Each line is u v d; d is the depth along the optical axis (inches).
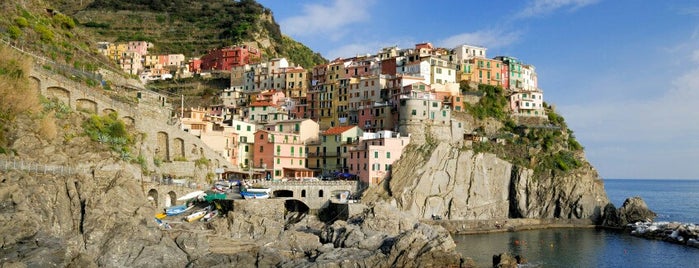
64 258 2800.2
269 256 3503.9
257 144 5969.5
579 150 6702.8
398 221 4274.1
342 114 7052.2
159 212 4328.3
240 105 7785.4
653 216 6122.1
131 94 5177.2
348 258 3604.8
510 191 5994.1
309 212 5103.3
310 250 3878.0
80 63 5044.3
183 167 4938.5
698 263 4212.6
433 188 5570.9
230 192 4854.8
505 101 7155.5
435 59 6983.3
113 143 4239.7
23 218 2856.8
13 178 3137.3
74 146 3924.7
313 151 6166.3
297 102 7519.7
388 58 7460.6
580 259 4288.9
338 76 7711.6
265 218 4087.1
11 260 2628.0
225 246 3609.7
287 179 5467.5
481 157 5895.7
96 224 3275.1
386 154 5610.2
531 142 6466.5
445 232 4247.0
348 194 5339.6
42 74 4210.1
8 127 3572.8
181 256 3353.8
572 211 5959.6
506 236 5251.0
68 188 3398.1
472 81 7219.5
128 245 3240.7
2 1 4881.9
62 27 5536.4
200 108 6904.5
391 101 6486.2
